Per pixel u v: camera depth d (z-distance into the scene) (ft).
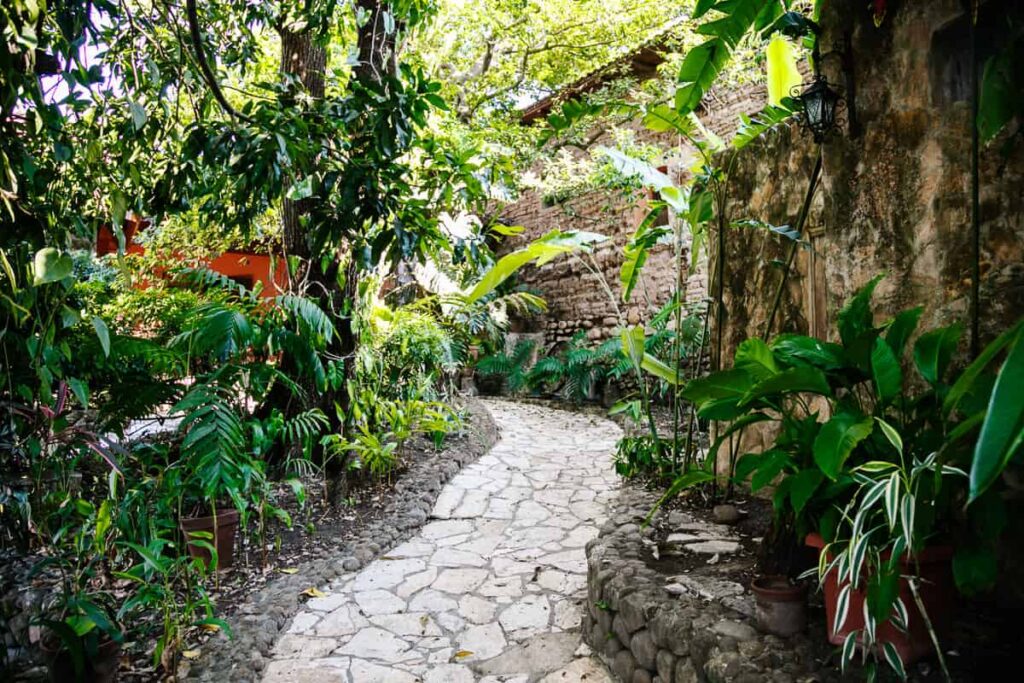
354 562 11.03
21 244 6.46
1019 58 6.29
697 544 9.51
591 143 30.78
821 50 8.96
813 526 6.51
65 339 8.38
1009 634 6.35
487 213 38.81
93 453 9.59
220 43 11.37
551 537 12.44
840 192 8.85
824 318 11.32
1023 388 2.66
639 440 14.17
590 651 8.48
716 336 12.59
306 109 8.07
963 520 6.22
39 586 7.84
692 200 11.08
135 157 9.20
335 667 8.04
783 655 6.01
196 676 7.36
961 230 7.63
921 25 7.92
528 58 33.24
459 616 9.41
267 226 21.01
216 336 10.26
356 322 14.43
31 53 5.53
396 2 10.55
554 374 32.63
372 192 7.77
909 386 8.19
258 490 10.52
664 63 25.43
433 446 19.07
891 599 5.20
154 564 6.59
